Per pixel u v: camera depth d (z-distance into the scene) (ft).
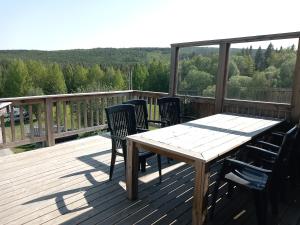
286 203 7.74
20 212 6.89
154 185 8.70
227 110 12.85
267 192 6.06
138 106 10.70
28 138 12.57
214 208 6.93
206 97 13.62
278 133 9.07
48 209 7.07
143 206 7.32
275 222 6.71
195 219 5.81
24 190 8.20
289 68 10.79
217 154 5.77
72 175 9.46
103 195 7.93
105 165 10.53
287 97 11.02
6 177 9.17
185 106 14.06
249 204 7.55
